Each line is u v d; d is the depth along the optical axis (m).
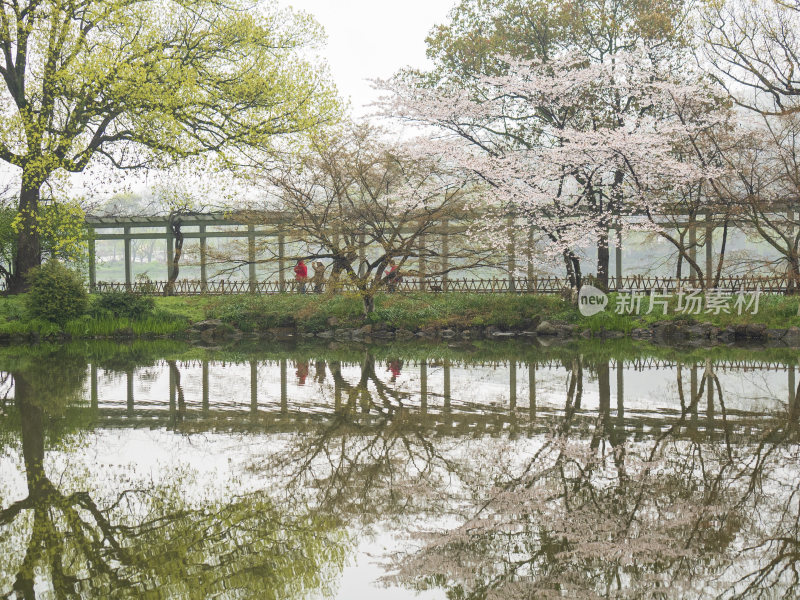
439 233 21.33
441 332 21.34
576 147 18.25
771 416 9.16
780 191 23.81
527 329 21.58
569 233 20.05
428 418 9.24
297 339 21.00
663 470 6.76
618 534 5.18
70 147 22.12
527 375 12.90
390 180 21.19
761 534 5.12
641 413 9.41
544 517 5.56
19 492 6.31
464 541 5.09
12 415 9.68
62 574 4.61
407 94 21.25
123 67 21.11
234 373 13.56
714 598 4.12
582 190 21.30
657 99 21.16
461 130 21.70
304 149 22.64
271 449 7.78
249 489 6.37
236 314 22.73
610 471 6.74
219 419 9.34
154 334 22.03
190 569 4.68
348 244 21.84
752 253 30.20
